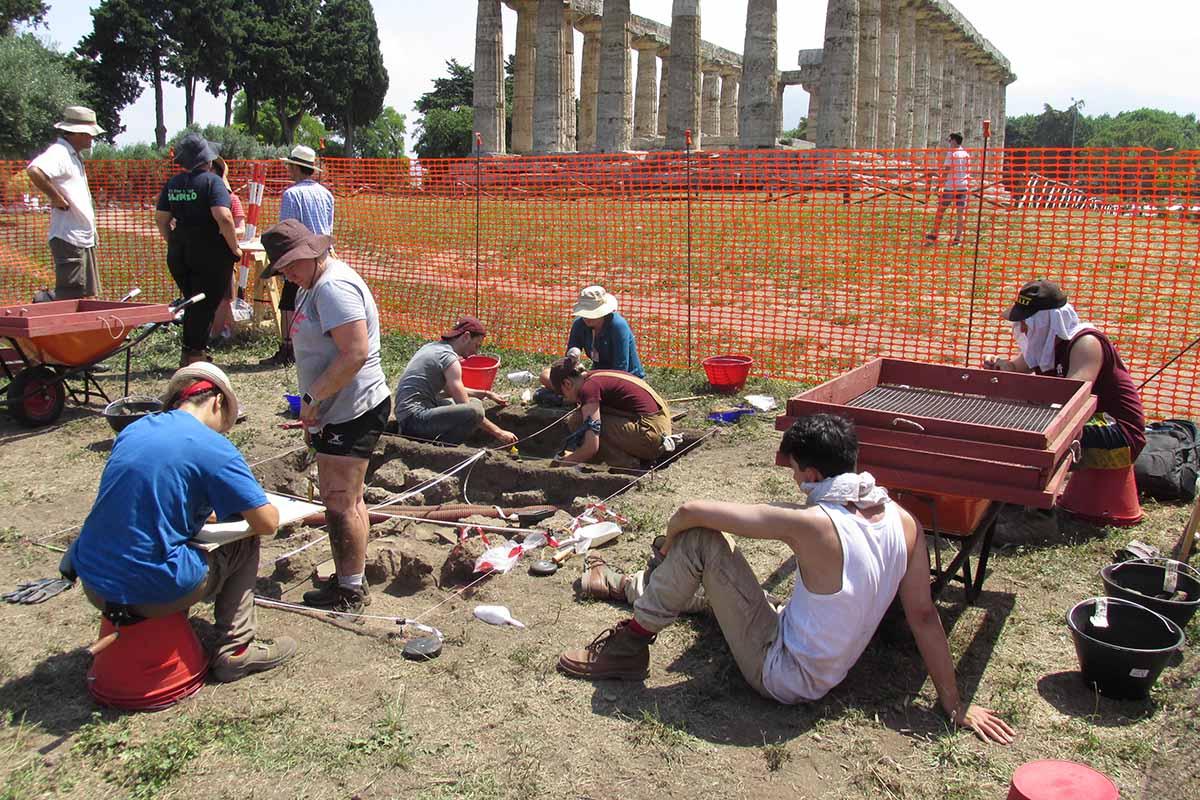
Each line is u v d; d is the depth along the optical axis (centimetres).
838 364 961
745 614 371
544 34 3703
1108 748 348
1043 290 545
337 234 1590
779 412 803
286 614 457
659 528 561
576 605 467
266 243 421
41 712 374
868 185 1298
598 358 762
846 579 345
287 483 650
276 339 1092
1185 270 1244
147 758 340
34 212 1606
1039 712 374
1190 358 932
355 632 438
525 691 388
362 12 6931
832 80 3102
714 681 394
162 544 360
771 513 348
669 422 700
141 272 1456
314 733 359
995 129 7312
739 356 894
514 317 1170
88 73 5816
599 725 364
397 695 386
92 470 670
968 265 1337
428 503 622
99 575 358
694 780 331
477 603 471
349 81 6844
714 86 5675
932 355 981
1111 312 1130
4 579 495
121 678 372
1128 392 540
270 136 7369
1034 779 300
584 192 1432
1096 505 559
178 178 852
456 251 1563
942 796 323
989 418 468
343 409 438
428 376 707
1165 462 593
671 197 1348
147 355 1030
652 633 391
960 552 440
